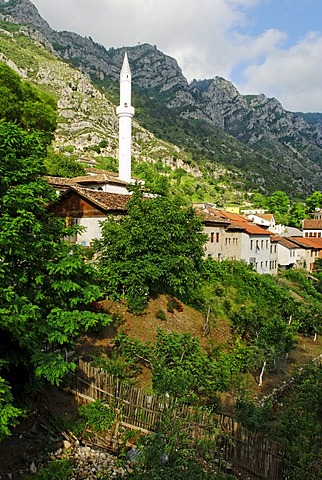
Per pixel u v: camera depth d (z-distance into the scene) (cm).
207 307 2475
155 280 2108
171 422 1022
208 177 16025
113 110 16950
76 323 1076
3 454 941
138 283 1991
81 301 1174
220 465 1020
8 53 16162
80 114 15188
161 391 1228
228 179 16862
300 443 1008
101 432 1108
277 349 1983
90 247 2123
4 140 1063
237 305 2823
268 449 1032
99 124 15312
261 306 2958
